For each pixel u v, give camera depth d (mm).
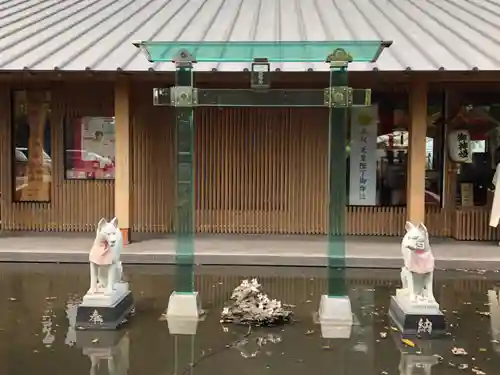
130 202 10492
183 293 6641
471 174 11250
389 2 14297
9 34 11570
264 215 11617
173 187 11641
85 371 5020
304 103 6586
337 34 11219
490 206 11008
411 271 6020
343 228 6531
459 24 12219
